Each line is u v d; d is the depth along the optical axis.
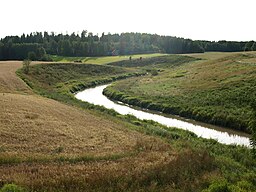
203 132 37.97
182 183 17.84
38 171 18.33
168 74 89.50
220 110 43.75
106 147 25.28
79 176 17.77
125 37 186.50
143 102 55.50
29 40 182.38
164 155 23.27
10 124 28.58
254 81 52.97
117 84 80.00
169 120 44.81
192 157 21.95
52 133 27.62
